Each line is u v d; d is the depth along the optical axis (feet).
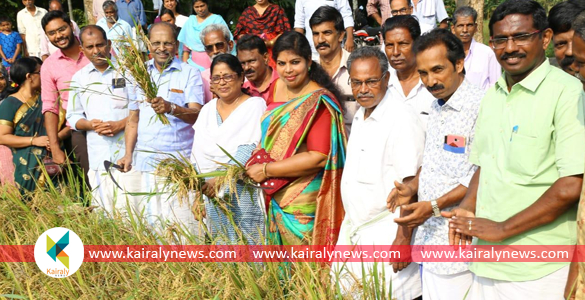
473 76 17.57
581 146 8.07
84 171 18.15
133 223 13.71
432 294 10.79
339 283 11.53
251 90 15.85
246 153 13.73
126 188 16.66
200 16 22.26
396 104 11.39
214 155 14.03
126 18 27.86
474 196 9.66
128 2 28.02
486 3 38.60
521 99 8.80
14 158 18.04
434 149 10.56
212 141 14.06
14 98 18.35
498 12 8.74
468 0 27.73
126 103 16.85
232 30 42.16
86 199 15.42
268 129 13.07
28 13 34.53
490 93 9.46
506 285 9.20
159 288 11.59
